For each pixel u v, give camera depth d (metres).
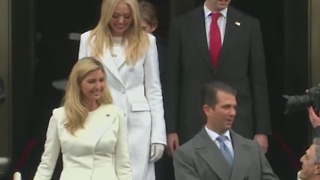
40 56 31.52
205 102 25.48
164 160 30.09
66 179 26.25
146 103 28.05
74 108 26.38
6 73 31.22
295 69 31.72
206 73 29.08
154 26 29.94
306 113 31.83
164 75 29.89
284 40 31.72
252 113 29.25
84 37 28.16
